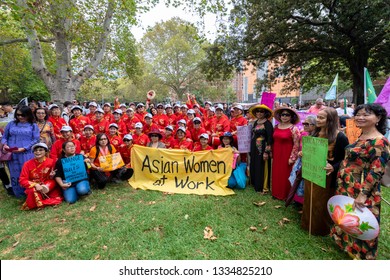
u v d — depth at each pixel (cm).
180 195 467
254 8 1436
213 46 1686
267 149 463
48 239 326
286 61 1886
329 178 317
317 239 321
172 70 3916
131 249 302
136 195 468
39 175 440
